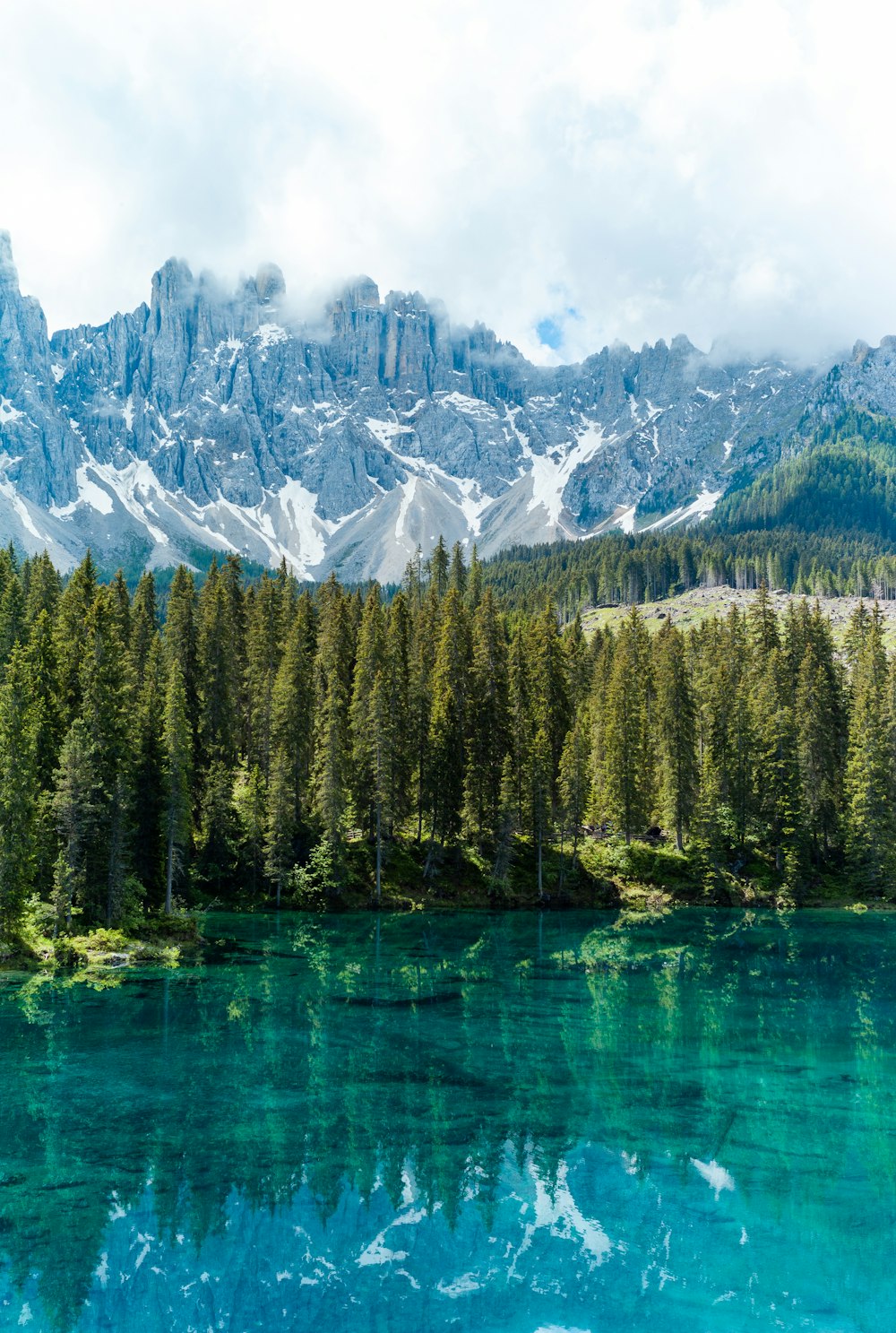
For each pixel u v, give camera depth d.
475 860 90.31
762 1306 22.03
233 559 116.31
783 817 93.44
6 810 56.53
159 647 92.19
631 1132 32.41
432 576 149.75
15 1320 21.36
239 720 100.00
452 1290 22.64
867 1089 37.00
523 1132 32.41
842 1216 26.36
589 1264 23.81
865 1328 21.19
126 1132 31.91
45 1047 41.31
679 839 95.25
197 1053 40.72
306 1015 47.38
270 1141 31.42
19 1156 29.92
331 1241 25.03
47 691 69.25
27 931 58.56
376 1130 32.50
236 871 82.12
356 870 84.00
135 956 58.91
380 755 82.81
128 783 65.31
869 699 93.88
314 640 105.31
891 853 90.44
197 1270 23.44
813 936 73.38
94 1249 24.48
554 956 63.97
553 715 98.19
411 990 53.28
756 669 112.56
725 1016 48.59
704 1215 26.58
